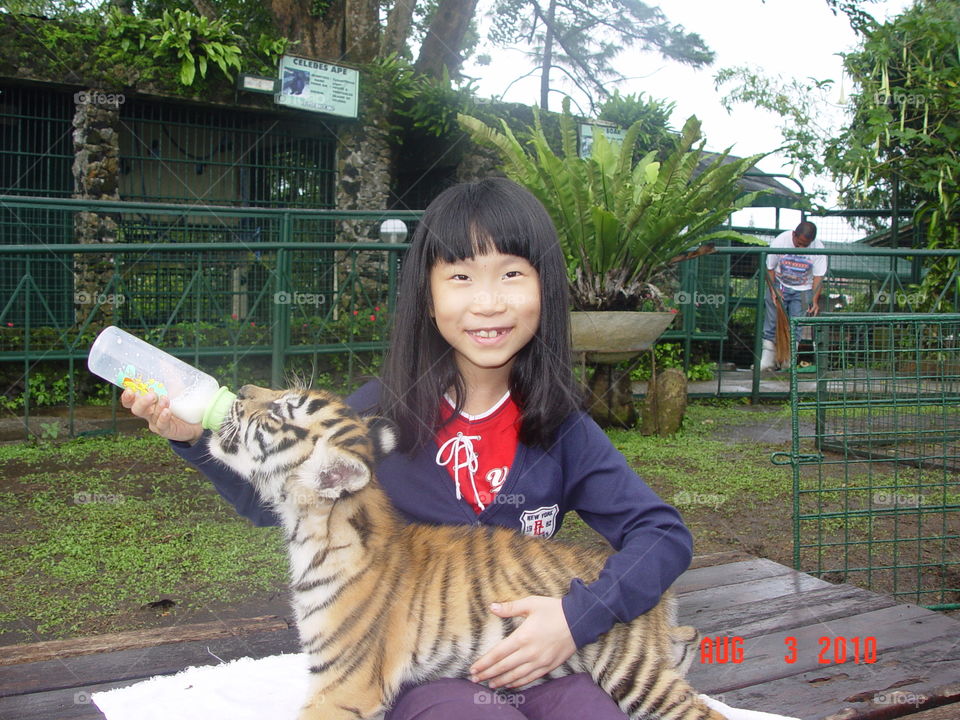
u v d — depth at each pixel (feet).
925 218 36.63
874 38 34.22
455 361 7.18
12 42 27.30
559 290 7.06
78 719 7.21
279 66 31.40
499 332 6.81
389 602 6.35
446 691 6.08
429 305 7.08
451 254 6.82
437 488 7.21
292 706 7.35
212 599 12.41
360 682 6.27
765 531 16.28
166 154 33.35
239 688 7.71
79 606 12.05
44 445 20.62
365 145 33.99
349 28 38.19
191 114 32.27
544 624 6.10
